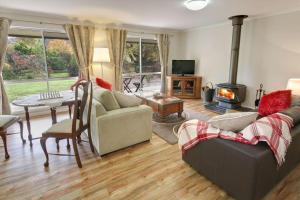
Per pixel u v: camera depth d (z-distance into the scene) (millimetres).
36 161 2275
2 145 2680
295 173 2008
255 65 4305
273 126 1542
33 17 3777
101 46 4723
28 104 2342
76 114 2104
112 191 1771
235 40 4254
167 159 2332
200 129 1846
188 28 5676
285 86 3834
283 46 3773
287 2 3076
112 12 3625
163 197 1695
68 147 2602
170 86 5797
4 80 3916
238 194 1559
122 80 5199
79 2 2982
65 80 4594
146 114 2650
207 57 5488
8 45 3863
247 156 1419
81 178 1957
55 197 1690
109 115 2307
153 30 5605
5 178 1952
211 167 1786
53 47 4312
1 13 3449
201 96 5797
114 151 2512
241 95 4406
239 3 3113
